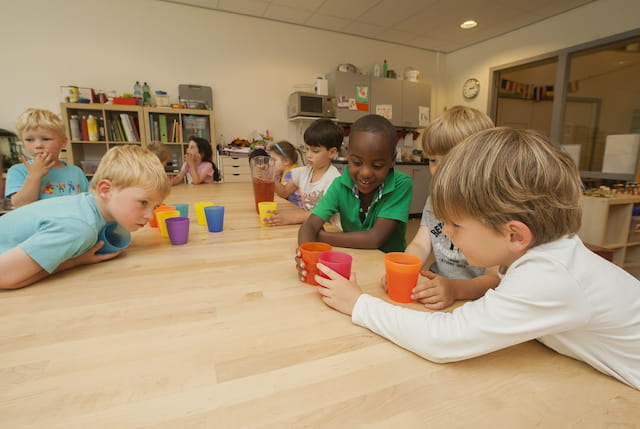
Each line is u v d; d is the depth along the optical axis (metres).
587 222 2.42
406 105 4.72
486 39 4.62
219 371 0.36
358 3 3.62
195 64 3.85
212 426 0.28
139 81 3.64
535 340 0.43
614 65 3.42
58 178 1.54
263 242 0.89
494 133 0.41
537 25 4.01
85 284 0.59
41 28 3.26
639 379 0.35
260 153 2.58
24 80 3.26
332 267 0.56
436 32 4.38
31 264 0.57
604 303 0.37
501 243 0.41
